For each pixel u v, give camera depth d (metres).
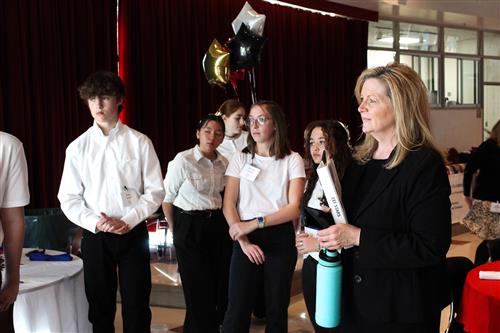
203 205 3.63
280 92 8.59
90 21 6.04
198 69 7.40
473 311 2.56
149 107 6.84
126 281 3.06
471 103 12.20
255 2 8.10
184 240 3.58
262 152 3.19
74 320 2.94
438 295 1.85
